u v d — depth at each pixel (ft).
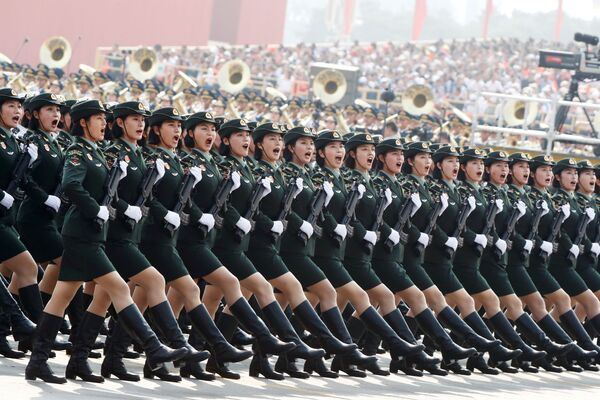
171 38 454.81
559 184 113.60
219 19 540.52
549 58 169.68
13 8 404.77
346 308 106.32
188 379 85.66
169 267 83.05
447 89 360.48
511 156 110.22
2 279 85.40
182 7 456.86
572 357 109.29
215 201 86.53
